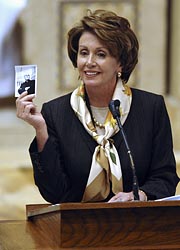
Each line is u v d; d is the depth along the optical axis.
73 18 18.09
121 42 5.95
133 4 18.06
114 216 4.77
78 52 6.07
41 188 6.17
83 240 4.74
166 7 18.22
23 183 15.34
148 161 6.25
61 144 6.19
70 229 4.72
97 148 6.10
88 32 5.94
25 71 5.81
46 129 5.97
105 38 5.86
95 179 6.06
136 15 18.11
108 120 6.20
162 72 18.41
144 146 6.22
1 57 21.41
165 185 6.18
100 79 6.00
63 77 18.31
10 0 21.41
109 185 6.13
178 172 15.79
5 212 13.02
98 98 6.22
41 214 5.29
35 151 6.04
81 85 6.36
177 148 18.55
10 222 5.74
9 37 21.42
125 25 6.00
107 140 6.14
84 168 6.09
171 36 18.80
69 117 6.26
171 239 4.84
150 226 4.82
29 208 5.99
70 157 6.13
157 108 6.41
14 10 21.41
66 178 6.13
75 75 18.23
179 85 18.66
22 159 17.36
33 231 5.37
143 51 18.28
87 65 5.95
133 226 4.80
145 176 6.28
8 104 20.88
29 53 19.77
